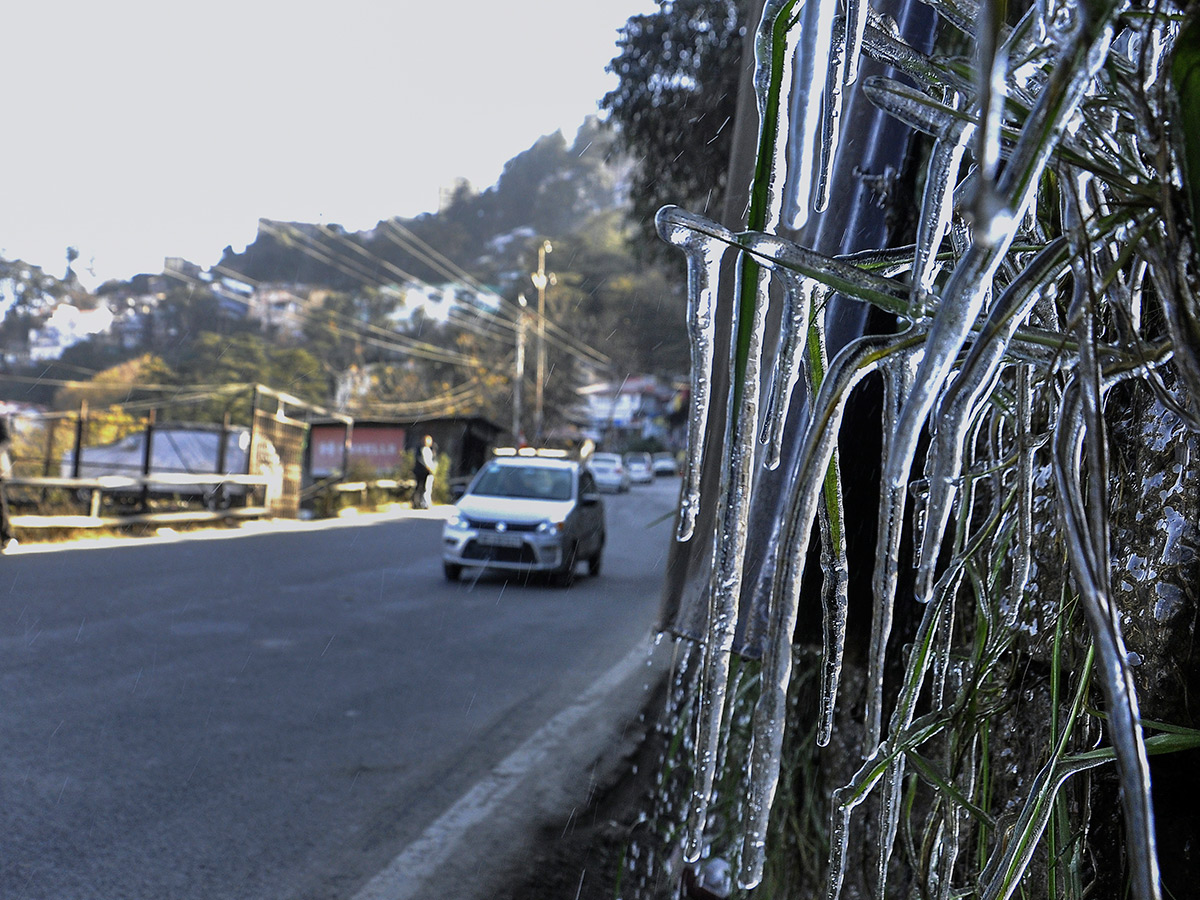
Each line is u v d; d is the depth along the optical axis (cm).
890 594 59
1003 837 100
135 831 355
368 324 6969
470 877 321
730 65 1016
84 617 752
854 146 182
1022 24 56
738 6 998
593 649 718
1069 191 55
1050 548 113
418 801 393
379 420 3488
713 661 66
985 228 34
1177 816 105
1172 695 100
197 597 884
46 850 336
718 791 257
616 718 512
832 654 67
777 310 152
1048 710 121
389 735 484
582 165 14175
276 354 6122
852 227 182
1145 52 54
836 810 84
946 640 96
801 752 223
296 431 2088
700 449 67
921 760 86
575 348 6419
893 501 60
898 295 58
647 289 5975
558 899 302
